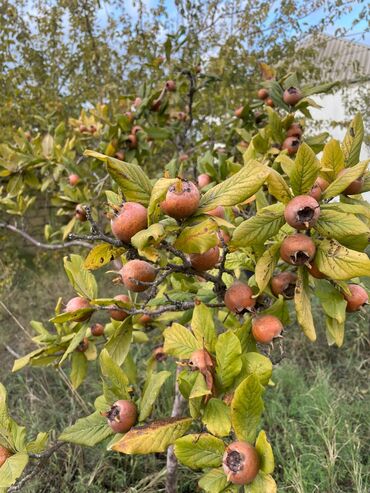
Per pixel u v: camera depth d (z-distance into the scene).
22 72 5.30
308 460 2.59
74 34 5.68
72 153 3.32
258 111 3.12
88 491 2.54
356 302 1.30
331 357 3.91
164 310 1.41
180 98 3.50
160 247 1.07
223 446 1.14
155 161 4.86
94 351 1.86
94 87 5.53
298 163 1.10
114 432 1.43
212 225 1.00
